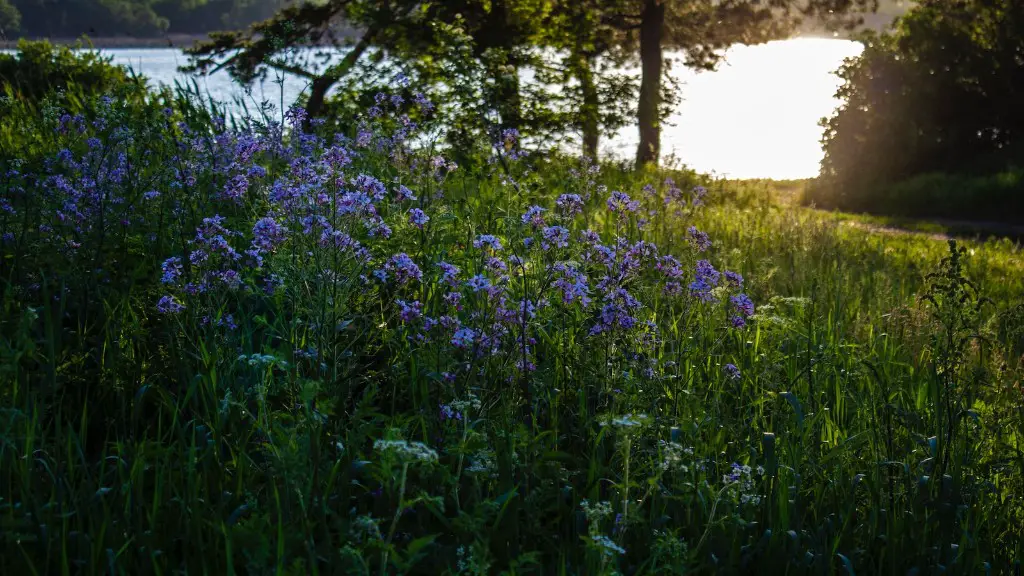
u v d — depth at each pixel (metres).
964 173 29.02
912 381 6.27
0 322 4.38
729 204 14.22
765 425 5.14
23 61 14.45
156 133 6.93
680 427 4.64
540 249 4.91
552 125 16.83
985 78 29.38
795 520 4.36
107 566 3.35
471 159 10.45
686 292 5.45
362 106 12.93
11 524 3.12
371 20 19.78
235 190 5.72
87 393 4.42
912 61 29.97
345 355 4.45
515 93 15.70
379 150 7.34
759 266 9.09
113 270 5.23
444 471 3.63
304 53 17.86
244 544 3.17
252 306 5.27
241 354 4.61
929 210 27.53
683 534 4.19
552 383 4.84
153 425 4.38
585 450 4.60
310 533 3.31
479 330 4.55
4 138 8.39
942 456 5.02
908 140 30.11
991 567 4.59
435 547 3.63
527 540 3.92
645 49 32.62
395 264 4.75
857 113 30.55
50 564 3.35
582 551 3.87
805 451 4.89
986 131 29.98
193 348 4.66
